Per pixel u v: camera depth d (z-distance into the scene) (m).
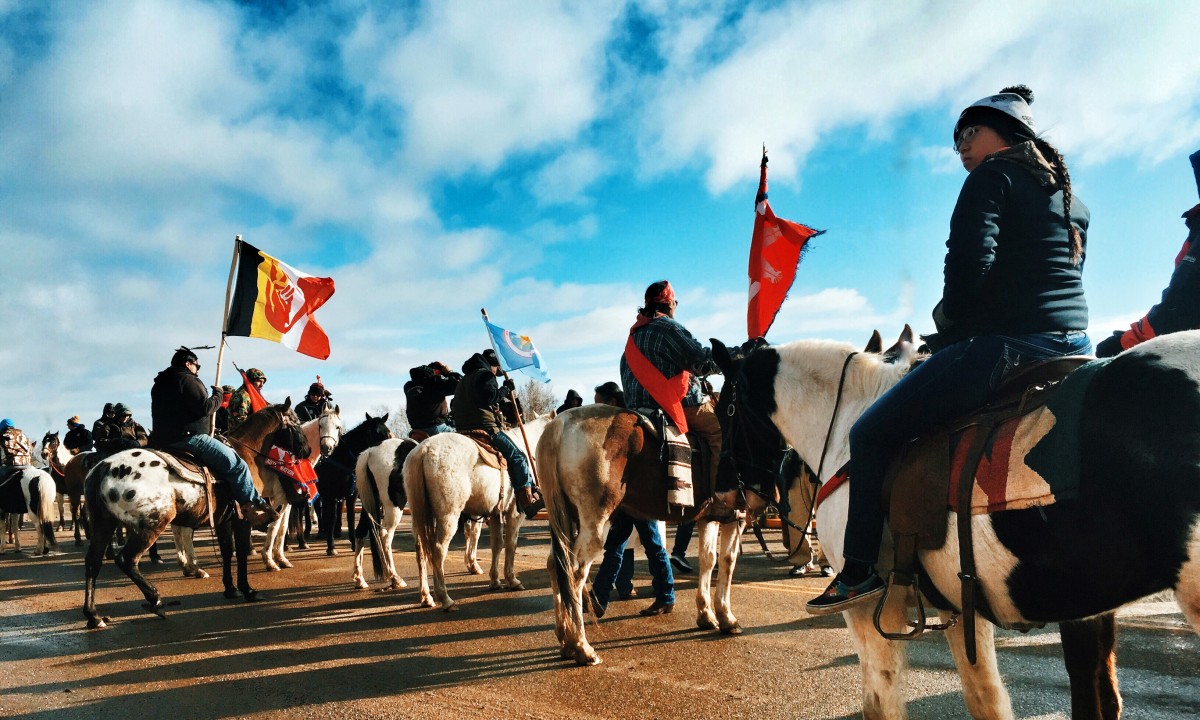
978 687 2.64
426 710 4.20
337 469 11.73
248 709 4.32
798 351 3.39
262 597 8.03
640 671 4.83
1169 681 4.27
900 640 2.70
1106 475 1.89
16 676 5.13
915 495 2.42
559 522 5.26
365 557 11.44
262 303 9.22
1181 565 1.77
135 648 5.84
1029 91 2.62
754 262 5.52
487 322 9.46
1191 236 3.47
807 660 4.95
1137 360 1.94
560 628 5.14
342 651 5.55
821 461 3.17
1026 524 2.05
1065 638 3.05
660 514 5.46
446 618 6.63
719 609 5.76
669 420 5.31
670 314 5.43
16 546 13.90
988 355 2.37
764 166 5.57
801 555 8.28
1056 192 2.42
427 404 8.96
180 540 9.73
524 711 4.14
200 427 7.62
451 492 7.04
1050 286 2.38
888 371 3.01
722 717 3.99
